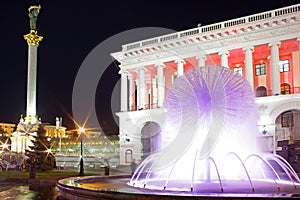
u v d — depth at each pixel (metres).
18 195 16.36
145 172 19.89
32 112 53.50
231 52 43.56
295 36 38.28
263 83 44.09
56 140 55.44
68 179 15.55
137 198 9.12
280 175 17.61
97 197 10.09
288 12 38.62
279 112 37.88
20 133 50.72
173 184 13.54
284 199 7.85
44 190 18.88
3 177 27.09
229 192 10.70
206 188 11.62
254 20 40.59
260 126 37.94
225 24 42.81
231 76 14.24
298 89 40.72
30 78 54.00
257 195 8.30
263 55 44.00
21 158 44.31
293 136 37.88
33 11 56.03
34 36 54.81
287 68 42.31
